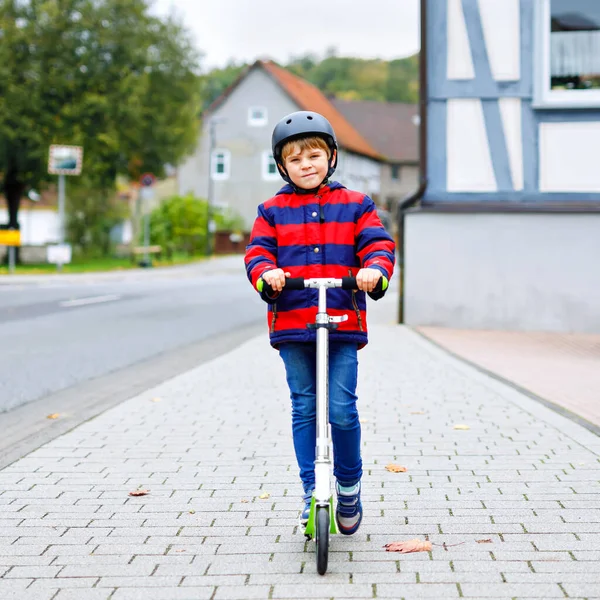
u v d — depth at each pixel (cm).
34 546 430
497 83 1473
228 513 482
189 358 1168
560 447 634
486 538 434
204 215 5025
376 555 412
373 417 750
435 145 1491
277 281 401
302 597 362
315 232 426
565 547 420
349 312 421
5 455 623
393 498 508
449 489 526
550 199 1471
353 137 7200
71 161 3334
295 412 435
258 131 6359
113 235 4622
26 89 3644
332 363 427
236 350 1230
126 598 364
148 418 754
